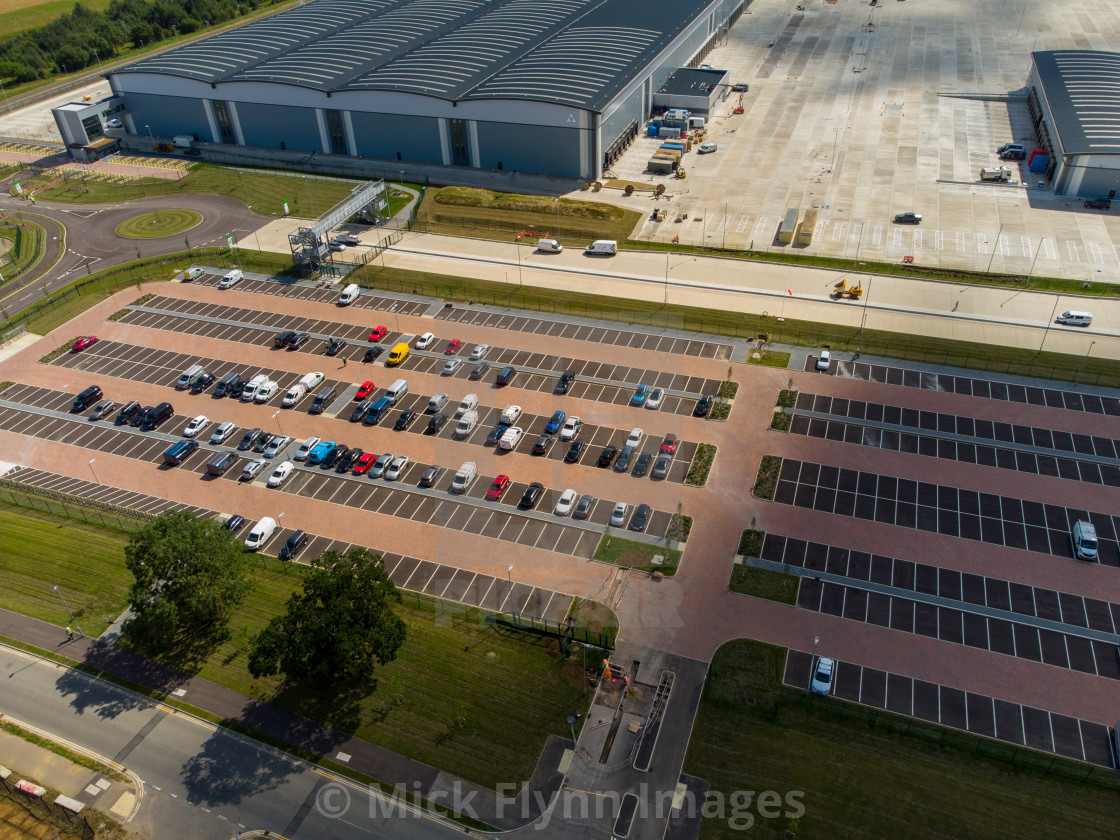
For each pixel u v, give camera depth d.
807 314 105.12
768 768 57.31
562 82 144.12
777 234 123.62
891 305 105.88
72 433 93.50
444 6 199.12
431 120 147.38
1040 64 157.62
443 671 64.38
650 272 116.25
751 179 140.75
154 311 114.94
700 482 81.06
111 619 70.38
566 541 74.12
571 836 54.03
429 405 91.38
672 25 176.50
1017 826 53.34
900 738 59.00
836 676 63.47
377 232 131.12
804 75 185.12
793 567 72.25
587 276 116.31
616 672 63.66
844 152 148.50
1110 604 68.31
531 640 66.31
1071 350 96.12
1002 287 108.19
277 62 165.50
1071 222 122.50
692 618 67.88
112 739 61.06
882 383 93.00
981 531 75.12
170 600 64.94
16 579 74.19
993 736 59.00
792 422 88.25
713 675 63.47
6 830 55.66
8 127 184.38
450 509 74.75
